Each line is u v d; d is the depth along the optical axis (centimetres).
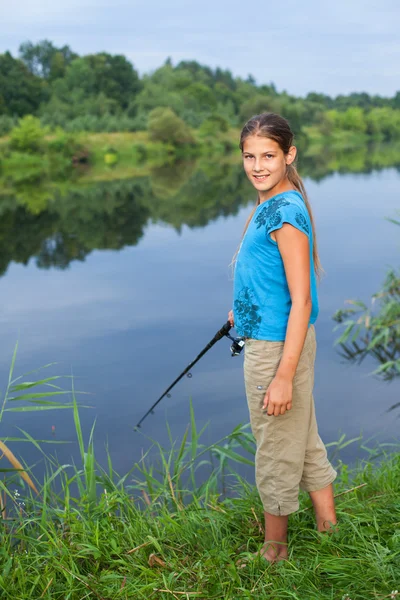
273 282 204
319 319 632
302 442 212
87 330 616
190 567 217
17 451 380
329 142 6328
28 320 655
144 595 200
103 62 6178
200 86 6575
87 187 2191
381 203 1388
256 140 203
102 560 225
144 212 1481
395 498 246
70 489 332
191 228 1233
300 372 208
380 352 540
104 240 1129
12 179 2636
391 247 920
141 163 3694
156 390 467
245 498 273
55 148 3716
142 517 250
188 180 2403
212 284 781
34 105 5250
